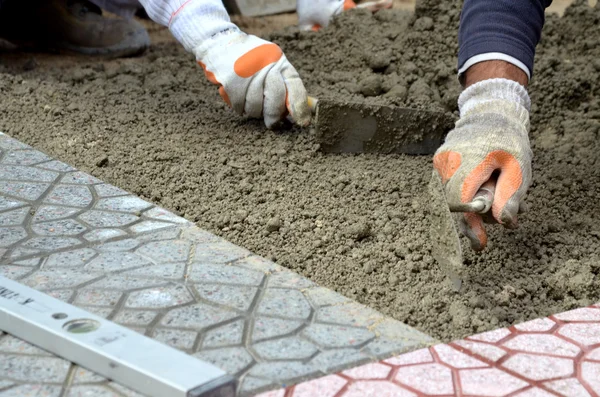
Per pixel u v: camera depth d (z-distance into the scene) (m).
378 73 1.81
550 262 1.34
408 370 1.16
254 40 1.58
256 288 1.25
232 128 1.61
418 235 1.38
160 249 1.31
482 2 1.37
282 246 1.36
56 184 1.43
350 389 1.13
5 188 1.41
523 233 1.39
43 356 1.15
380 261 1.34
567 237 1.38
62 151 1.53
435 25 1.83
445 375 1.15
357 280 1.31
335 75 1.80
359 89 1.74
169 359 1.12
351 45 1.86
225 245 1.33
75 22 1.95
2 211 1.36
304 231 1.39
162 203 1.43
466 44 1.38
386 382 1.14
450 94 1.68
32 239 1.31
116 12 1.97
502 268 1.33
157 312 1.20
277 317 1.21
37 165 1.47
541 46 1.83
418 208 1.43
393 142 1.57
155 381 1.10
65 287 1.23
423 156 1.58
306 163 1.53
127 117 1.63
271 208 1.42
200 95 1.74
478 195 1.29
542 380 1.15
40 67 1.87
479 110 1.34
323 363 1.16
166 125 1.62
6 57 1.93
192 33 1.58
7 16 2.03
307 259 1.34
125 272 1.26
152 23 2.33
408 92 1.73
